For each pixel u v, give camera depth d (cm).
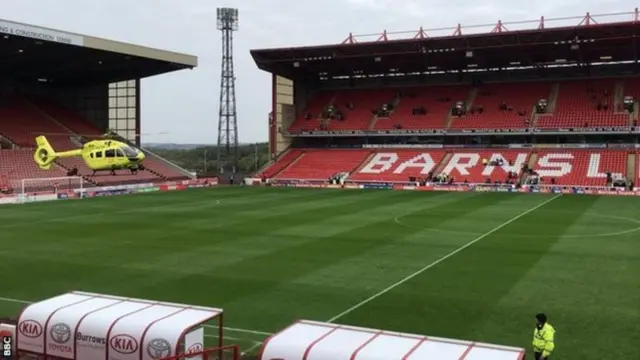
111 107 7625
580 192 5716
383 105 7881
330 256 2652
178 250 2800
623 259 2555
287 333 1155
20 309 1867
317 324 1209
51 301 1388
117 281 2214
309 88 8381
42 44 5441
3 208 4572
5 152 6141
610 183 5791
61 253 2731
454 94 7775
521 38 6225
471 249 2806
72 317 1285
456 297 1973
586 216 3972
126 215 4116
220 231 3369
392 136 7681
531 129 6700
